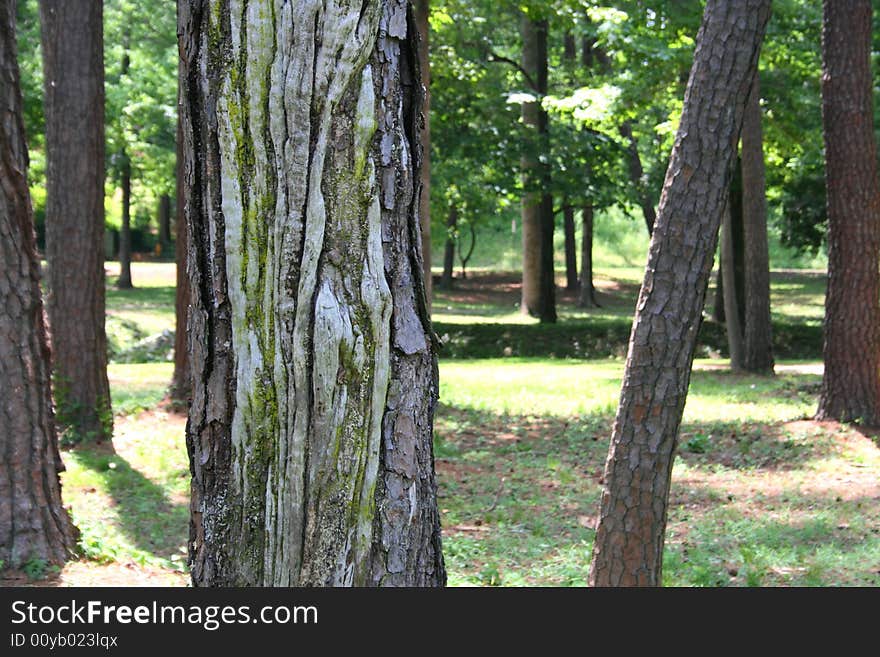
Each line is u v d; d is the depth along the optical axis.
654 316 5.50
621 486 5.60
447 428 14.36
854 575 7.43
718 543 8.52
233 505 2.67
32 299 6.37
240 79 2.58
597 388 18.59
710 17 5.45
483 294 51.28
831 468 11.59
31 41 28.12
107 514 9.15
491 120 28.12
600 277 58.03
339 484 2.61
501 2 21.39
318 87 2.57
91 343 11.96
